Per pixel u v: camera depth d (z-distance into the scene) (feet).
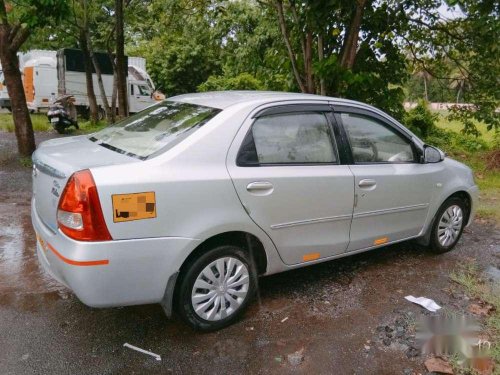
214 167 9.72
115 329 10.29
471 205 15.92
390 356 9.64
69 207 8.51
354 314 11.28
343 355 9.62
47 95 61.00
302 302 11.77
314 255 11.78
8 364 8.91
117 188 8.53
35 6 21.30
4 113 63.05
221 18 33.99
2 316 10.62
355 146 12.48
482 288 12.87
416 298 12.17
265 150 10.63
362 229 12.71
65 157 9.59
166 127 10.57
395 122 13.67
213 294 10.10
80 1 44.39
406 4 24.35
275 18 27.43
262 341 10.00
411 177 13.58
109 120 51.83
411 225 14.17
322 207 11.48
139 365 9.06
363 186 12.31
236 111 10.44
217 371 8.96
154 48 80.94
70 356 9.26
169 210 9.03
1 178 23.93
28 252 14.43
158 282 9.14
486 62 26.96
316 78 23.18
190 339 9.99
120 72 36.60
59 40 59.16
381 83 25.03
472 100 29.12
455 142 42.06
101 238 8.45
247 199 10.08
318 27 21.29
